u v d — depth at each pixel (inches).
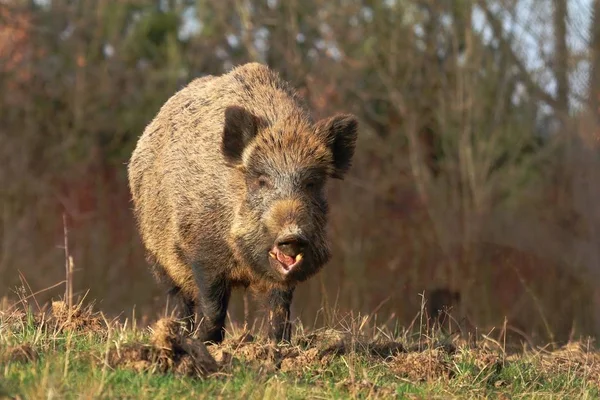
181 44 2571.4
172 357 655.1
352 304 1801.2
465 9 2143.2
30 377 581.6
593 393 784.3
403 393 690.2
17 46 2337.6
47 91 2436.0
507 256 1989.4
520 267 1973.4
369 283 1983.3
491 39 2165.4
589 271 1939.0
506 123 2188.7
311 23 2191.2
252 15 2263.8
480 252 1998.0
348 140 821.9
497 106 2126.0
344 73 2155.5
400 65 2226.9
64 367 609.0
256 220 782.5
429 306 1811.0
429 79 2214.6
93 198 2347.4
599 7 2009.1
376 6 2222.0
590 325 1851.6
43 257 2129.7
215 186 831.7
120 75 2475.4
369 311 1818.4
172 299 970.1
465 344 863.7
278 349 751.7
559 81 2075.5
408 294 1916.8
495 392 745.0
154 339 659.4
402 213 2201.0
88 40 2524.6
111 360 646.5
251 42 2202.3
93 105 2450.8
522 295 1900.8
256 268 791.7
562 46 2049.7
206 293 848.9
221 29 2378.2
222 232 828.6
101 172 2410.2
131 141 2479.1
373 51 2204.7
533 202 2095.2
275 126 808.3
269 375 678.5
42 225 2260.1
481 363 783.7
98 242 2197.3
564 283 1940.2
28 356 635.5
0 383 558.3
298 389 659.4
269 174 781.3
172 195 885.8
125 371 627.2
